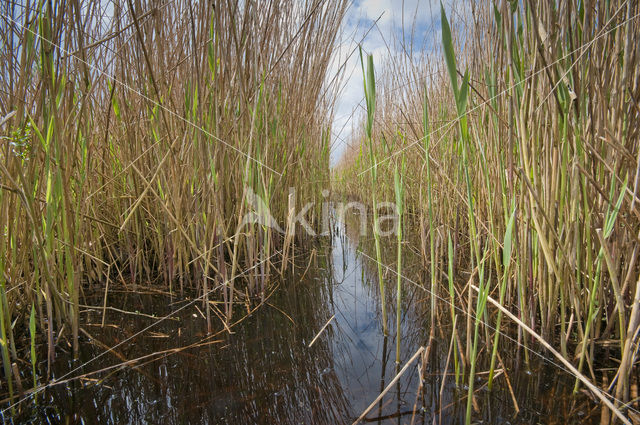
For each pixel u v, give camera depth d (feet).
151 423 2.46
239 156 4.53
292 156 6.35
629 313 2.98
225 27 3.77
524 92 2.71
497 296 4.19
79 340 3.51
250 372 3.03
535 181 2.91
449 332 3.59
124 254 5.58
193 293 4.72
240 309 4.34
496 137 3.28
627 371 2.35
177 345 3.48
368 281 5.39
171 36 4.00
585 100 2.69
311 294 4.87
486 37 3.28
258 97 3.89
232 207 5.14
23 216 3.25
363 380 2.91
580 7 2.52
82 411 2.55
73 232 3.12
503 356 3.08
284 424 2.44
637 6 2.51
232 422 2.46
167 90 3.82
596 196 2.99
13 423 2.43
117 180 4.95
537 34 2.44
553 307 3.11
